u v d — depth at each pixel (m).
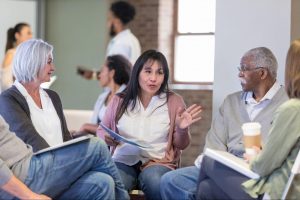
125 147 3.96
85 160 3.37
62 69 8.48
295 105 3.05
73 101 8.46
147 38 8.53
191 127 8.34
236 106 3.82
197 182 3.44
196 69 8.66
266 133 3.65
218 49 4.38
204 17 8.61
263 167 3.06
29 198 3.15
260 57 3.67
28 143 3.48
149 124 3.97
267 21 4.28
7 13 7.93
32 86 3.71
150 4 8.49
